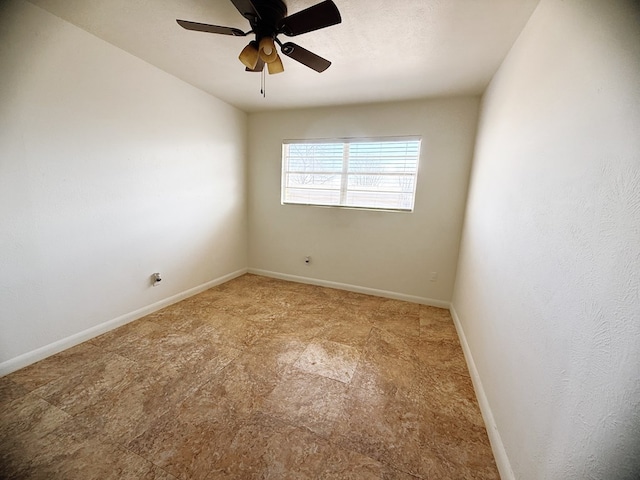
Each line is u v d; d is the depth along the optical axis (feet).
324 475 3.74
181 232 9.17
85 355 6.18
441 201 9.35
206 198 10.03
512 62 5.39
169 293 9.01
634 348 1.92
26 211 5.44
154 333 7.27
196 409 4.79
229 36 5.93
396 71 7.06
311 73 7.38
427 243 9.78
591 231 2.49
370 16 4.92
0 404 4.70
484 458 4.09
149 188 7.90
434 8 4.64
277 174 11.60
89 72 6.12
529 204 3.95
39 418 4.46
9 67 4.97
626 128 2.14
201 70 7.66
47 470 3.64
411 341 7.38
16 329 5.50
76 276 6.41
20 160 5.26
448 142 8.96
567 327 2.73
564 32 3.35
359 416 4.78
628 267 2.01
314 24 4.38
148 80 7.43
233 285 11.26
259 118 11.49
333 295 10.55
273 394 5.24
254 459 3.93
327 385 5.54
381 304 9.86
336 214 10.90
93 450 3.96
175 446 4.08
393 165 9.94
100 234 6.80
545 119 3.67
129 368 5.82
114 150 6.86
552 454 2.74
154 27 5.71
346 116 10.11
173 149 8.48
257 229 12.44
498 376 4.50
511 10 4.50
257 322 8.16
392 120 9.51
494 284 5.24
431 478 3.76
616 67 2.32
